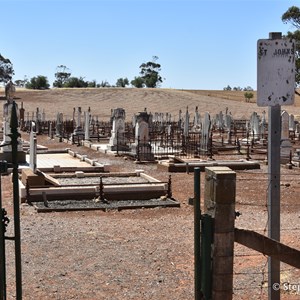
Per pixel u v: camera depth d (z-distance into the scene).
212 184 5.20
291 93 5.89
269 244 5.25
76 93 103.81
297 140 40.66
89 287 8.22
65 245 10.64
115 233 11.74
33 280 8.50
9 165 5.54
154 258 9.76
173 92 108.81
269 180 5.98
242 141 36.38
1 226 5.48
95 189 15.71
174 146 33.38
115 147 31.31
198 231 5.23
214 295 5.19
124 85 148.00
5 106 24.42
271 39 5.86
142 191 15.91
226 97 120.31
